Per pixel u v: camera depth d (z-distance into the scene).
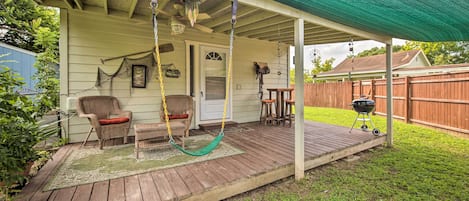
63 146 3.51
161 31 4.49
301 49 2.72
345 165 3.27
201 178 2.29
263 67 5.85
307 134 4.47
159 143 3.22
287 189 2.51
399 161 3.37
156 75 4.44
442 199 2.27
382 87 7.98
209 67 5.18
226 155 3.06
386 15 2.68
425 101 5.80
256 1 2.37
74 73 3.73
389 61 4.23
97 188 2.06
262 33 5.26
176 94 4.70
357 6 2.41
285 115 5.66
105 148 3.40
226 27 4.63
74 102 3.68
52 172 2.44
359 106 4.70
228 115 5.53
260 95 6.07
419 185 2.55
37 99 3.29
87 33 3.80
